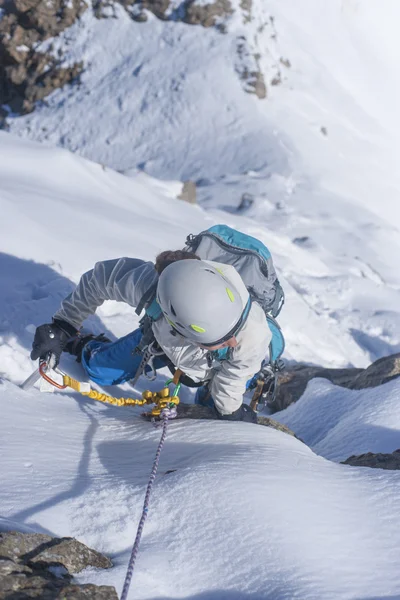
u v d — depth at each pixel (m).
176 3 24.31
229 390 3.35
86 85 23.30
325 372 5.45
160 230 7.27
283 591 2.02
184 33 23.94
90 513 2.34
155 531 2.28
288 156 20.72
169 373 4.71
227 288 2.93
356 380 5.04
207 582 2.09
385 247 17.06
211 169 20.23
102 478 2.60
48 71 23.59
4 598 1.84
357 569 2.12
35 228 5.75
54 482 2.53
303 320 7.70
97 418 3.37
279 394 5.27
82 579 2.04
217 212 11.28
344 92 26.23
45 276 5.14
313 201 18.56
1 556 2.00
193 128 21.69
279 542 2.19
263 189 18.78
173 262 3.01
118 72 23.41
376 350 9.31
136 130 21.89
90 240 6.12
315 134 22.48
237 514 2.29
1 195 6.17
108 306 5.23
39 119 22.78
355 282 11.09
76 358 4.05
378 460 3.33
